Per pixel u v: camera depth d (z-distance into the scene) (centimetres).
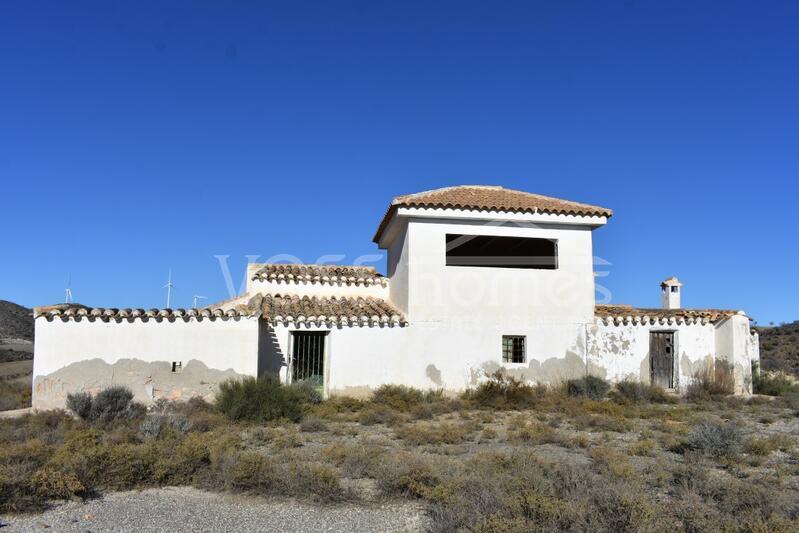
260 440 1222
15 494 771
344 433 1335
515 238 2198
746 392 2147
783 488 845
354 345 1877
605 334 2062
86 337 1627
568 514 662
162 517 739
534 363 1984
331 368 1853
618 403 1850
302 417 1510
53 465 873
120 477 864
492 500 720
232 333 1711
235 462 898
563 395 1881
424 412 1596
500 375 1909
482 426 1434
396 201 1923
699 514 666
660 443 1222
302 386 1745
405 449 1153
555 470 882
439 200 1950
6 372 3541
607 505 673
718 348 2195
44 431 1284
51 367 1598
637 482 840
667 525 653
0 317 6650
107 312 1644
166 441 1070
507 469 909
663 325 2133
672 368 2145
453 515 687
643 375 2089
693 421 1509
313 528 703
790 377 2667
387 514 750
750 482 867
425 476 830
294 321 1852
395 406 1706
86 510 764
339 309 1998
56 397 1591
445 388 1909
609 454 1042
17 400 1861
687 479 849
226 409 1494
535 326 2002
